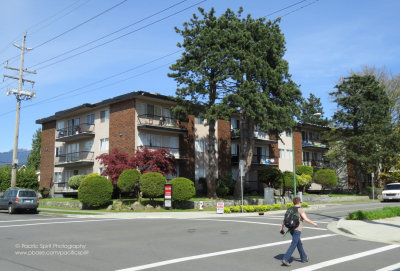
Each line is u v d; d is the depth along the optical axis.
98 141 36.09
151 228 14.77
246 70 27.88
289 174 38.53
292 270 7.36
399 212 18.55
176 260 8.31
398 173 46.09
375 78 49.09
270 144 45.00
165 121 34.81
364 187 50.41
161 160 27.61
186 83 28.95
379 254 9.12
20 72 31.62
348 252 9.41
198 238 11.88
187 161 35.72
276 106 28.52
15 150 30.81
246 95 27.08
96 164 35.81
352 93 45.06
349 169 51.44
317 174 43.94
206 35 28.08
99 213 23.16
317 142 52.66
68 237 12.13
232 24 28.59
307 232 13.56
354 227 14.01
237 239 11.66
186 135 36.22
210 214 22.69
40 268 7.52
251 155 32.97
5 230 14.16
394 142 41.41
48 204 31.47
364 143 41.81
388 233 12.51
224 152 39.28
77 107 37.56
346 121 43.81
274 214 23.33
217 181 34.66
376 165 43.41
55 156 42.28
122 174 25.88
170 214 22.34
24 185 42.84
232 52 27.59
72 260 8.34
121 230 14.10
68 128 40.47
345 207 27.77
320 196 38.28
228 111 26.94
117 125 34.03
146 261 8.22
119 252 9.34
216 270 7.33
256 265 7.81
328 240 11.55
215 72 29.45
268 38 30.06
